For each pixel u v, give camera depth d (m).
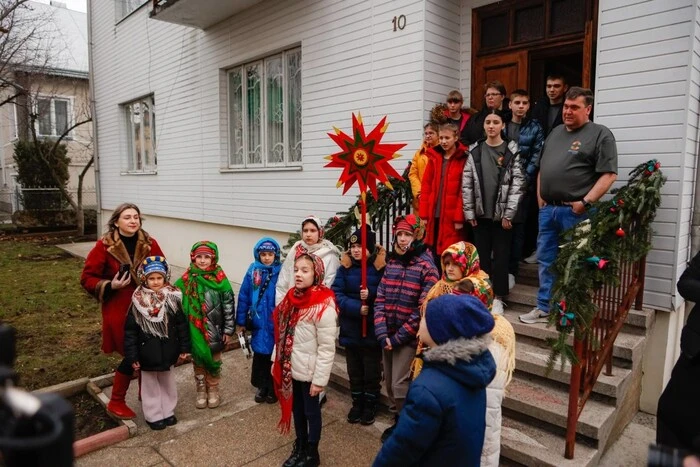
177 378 4.82
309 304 3.20
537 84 5.59
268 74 7.97
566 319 2.95
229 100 8.83
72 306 7.16
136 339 3.67
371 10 6.05
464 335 1.85
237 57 8.25
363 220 3.66
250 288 4.28
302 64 7.08
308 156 7.14
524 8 5.39
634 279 3.90
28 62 15.37
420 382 1.85
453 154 4.44
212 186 9.18
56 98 19.12
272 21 7.49
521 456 3.15
